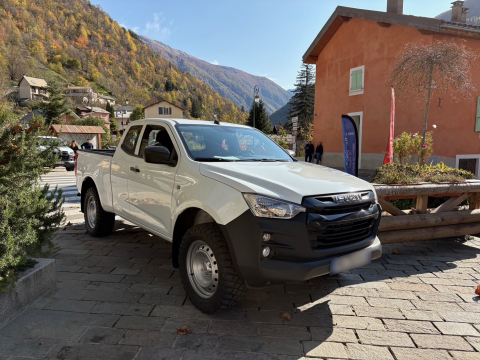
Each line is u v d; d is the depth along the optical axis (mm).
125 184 4617
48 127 3537
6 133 3215
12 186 3246
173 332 2967
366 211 3277
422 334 3014
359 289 3924
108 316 3207
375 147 17750
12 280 3098
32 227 3477
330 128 21172
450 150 15469
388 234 4996
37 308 3324
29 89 103438
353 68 18922
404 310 3438
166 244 5410
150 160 3756
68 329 2975
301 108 54844
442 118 15242
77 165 6078
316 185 3143
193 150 3857
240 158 4059
